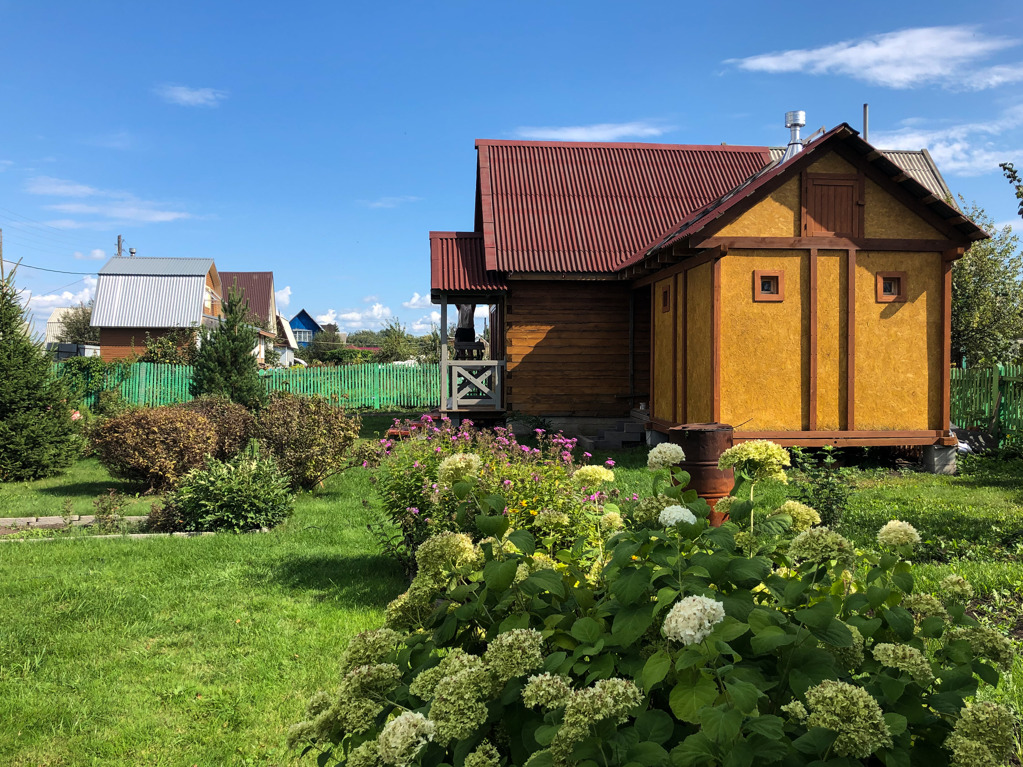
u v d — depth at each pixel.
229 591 6.52
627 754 1.84
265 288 55.38
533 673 2.23
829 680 1.91
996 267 22.56
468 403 16.23
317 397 11.78
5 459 13.63
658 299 14.35
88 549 7.93
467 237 17.23
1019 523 7.85
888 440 11.71
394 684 2.32
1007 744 1.98
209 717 4.39
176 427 11.88
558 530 5.05
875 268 11.73
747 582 2.38
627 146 19.48
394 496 7.04
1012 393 14.35
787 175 11.48
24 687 4.76
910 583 2.35
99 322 39.75
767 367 11.59
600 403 16.05
